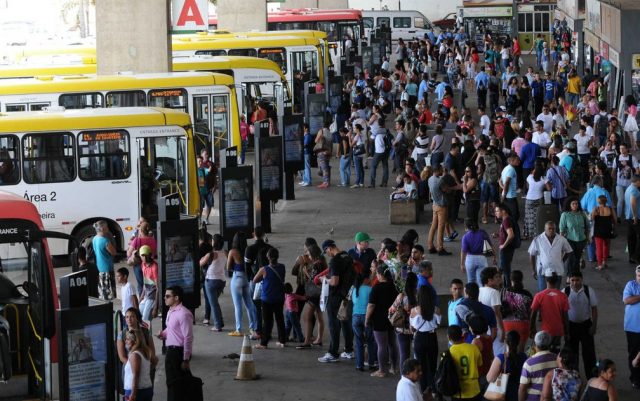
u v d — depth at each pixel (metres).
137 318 39.34
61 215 67.19
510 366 37.50
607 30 97.88
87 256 58.72
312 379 46.25
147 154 68.94
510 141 89.94
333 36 161.88
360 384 45.47
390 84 126.12
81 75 88.31
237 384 45.84
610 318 53.81
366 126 96.81
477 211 68.38
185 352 41.12
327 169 89.62
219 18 140.00
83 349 38.22
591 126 89.94
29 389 39.38
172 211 50.31
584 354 44.22
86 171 67.31
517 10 173.12
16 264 39.41
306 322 50.66
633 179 63.50
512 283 43.41
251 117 103.19
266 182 73.00
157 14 89.94
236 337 52.53
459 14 189.88
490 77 116.81
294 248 69.38
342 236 72.56
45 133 66.62
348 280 47.78
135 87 83.19
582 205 63.12
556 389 35.44
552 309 42.44
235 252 51.91
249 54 119.50
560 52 151.88
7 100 79.06
